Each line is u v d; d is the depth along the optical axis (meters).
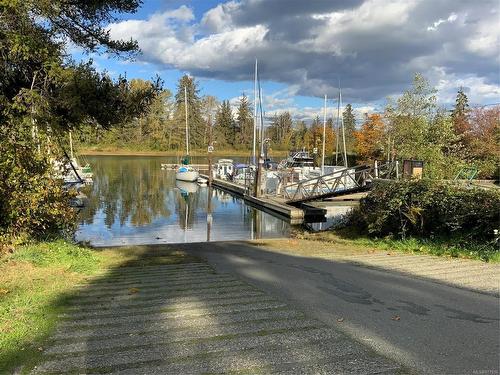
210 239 18.39
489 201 9.54
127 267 8.76
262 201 28.02
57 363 3.33
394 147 27.92
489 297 5.32
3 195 9.09
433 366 3.23
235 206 29.55
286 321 4.35
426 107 30.61
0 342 3.74
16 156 9.15
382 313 4.63
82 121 10.59
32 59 9.38
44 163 9.81
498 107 44.62
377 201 13.11
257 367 3.21
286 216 24.11
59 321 4.38
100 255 10.72
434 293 5.54
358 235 14.34
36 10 9.07
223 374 3.09
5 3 8.23
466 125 38.50
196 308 4.88
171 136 104.38
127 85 10.68
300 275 7.02
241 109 115.31
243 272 7.58
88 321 4.38
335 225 18.23
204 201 31.83
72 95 9.66
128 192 36.00
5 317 4.45
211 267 8.56
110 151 101.81
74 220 11.40
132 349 3.60
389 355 3.44
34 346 3.69
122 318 4.48
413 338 3.84
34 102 9.12
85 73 9.94
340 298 5.32
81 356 3.46
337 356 3.42
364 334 3.94
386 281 6.38
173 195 34.94
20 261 7.58
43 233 10.19
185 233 19.83
